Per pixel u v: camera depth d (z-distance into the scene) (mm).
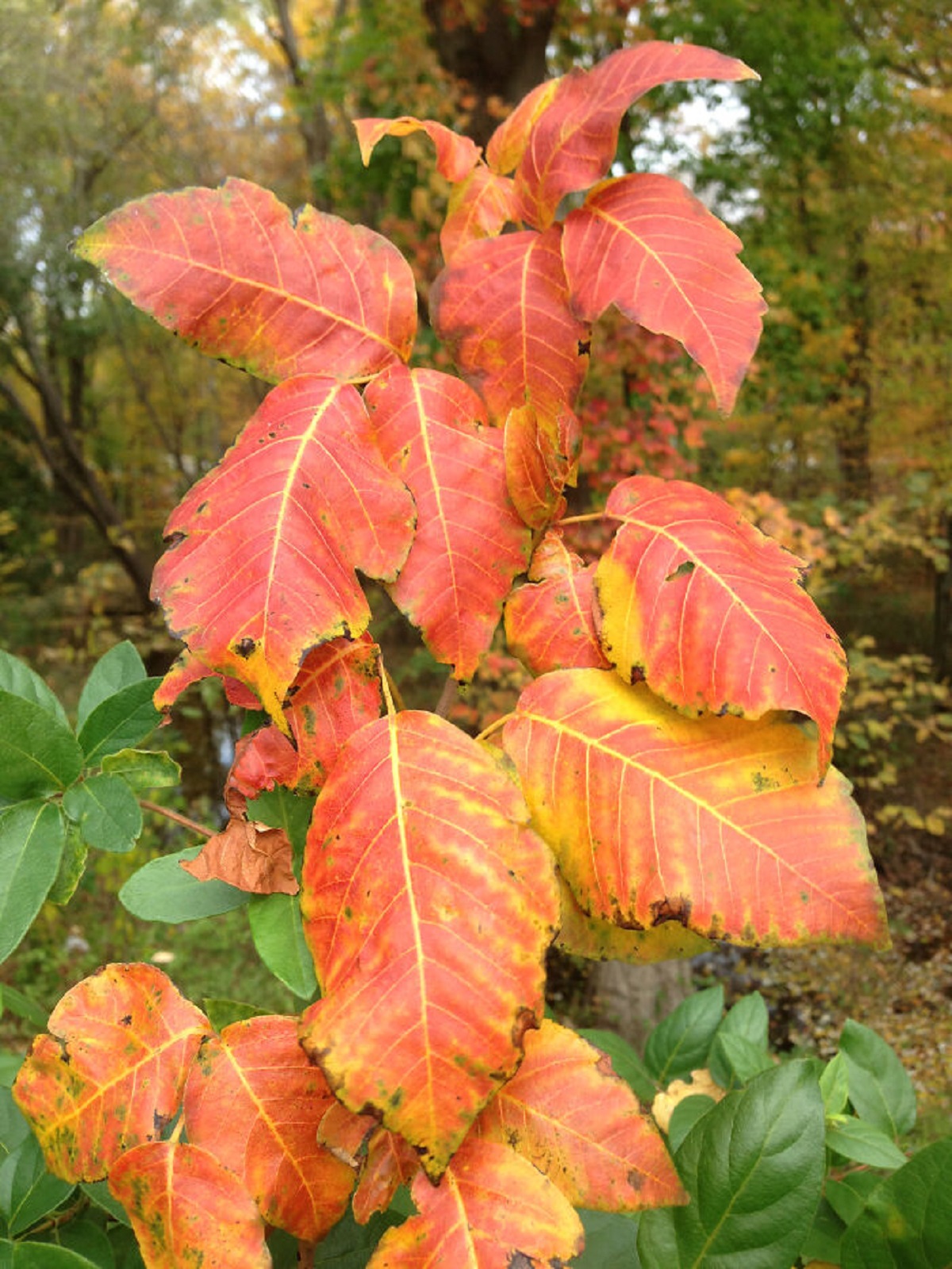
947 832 3227
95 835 306
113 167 4418
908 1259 333
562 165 283
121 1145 267
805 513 2809
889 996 2539
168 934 2076
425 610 265
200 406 5930
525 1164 251
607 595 277
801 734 270
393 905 238
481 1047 228
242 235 276
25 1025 1697
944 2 3691
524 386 288
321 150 4566
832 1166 459
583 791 270
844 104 3529
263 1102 270
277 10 4895
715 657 256
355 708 277
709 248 268
